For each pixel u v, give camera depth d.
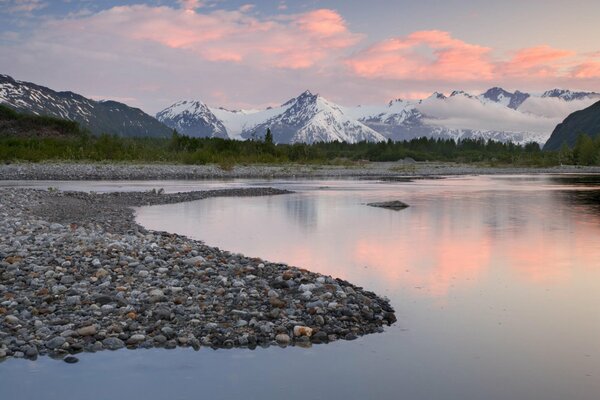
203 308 10.28
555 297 12.23
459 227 23.62
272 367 8.20
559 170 114.38
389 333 9.74
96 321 9.52
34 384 7.54
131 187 46.16
